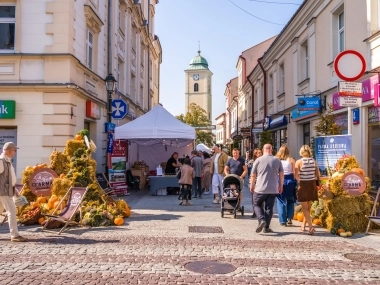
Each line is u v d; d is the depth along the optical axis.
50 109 13.27
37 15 13.34
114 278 5.27
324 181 9.95
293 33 19.22
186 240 7.67
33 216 9.11
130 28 25.09
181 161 19.50
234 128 50.22
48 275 5.36
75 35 14.05
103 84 17.94
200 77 96.00
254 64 39.50
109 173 15.68
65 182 9.57
